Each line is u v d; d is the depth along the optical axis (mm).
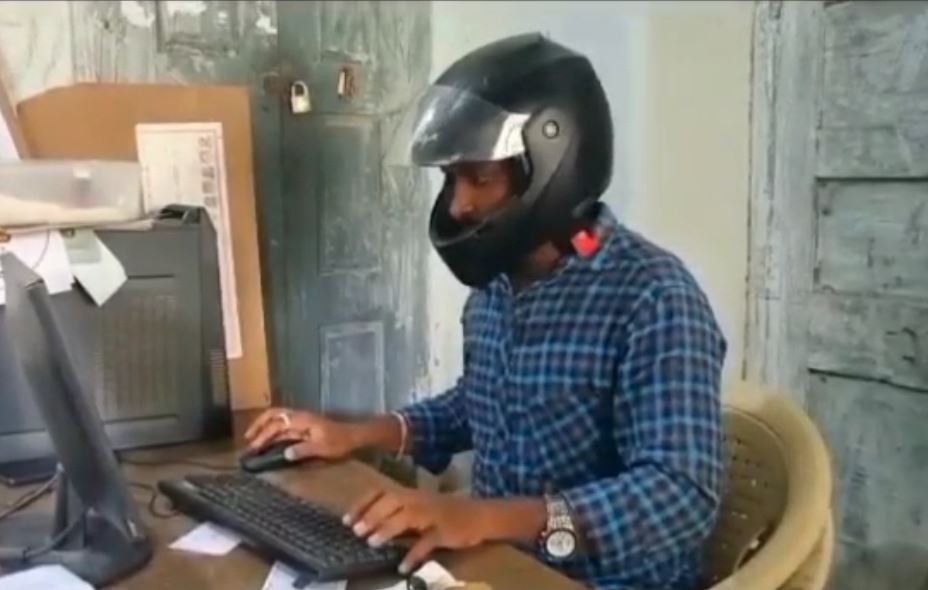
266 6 2053
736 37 1896
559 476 1371
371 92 2225
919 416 1685
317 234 2170
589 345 1342
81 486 1095
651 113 2041
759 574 1124
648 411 1262
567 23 2166
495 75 1307
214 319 1671
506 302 1455
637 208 2078
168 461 1549
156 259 1610
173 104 1869
